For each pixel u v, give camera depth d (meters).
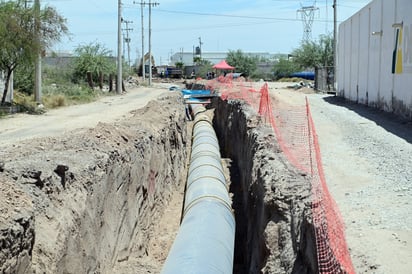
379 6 28.14
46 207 8.66
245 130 19.89
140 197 14.57
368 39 30.92
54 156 11.21
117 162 12.77
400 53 23.97
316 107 30.48
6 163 9.91
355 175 12.48
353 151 15.58
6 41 30.34
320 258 7.22
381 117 24.44
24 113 31.95
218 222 11.26
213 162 18.00
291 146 15.30
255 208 12.49
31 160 10.40
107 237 11.09
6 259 6.68
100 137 13.67
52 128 24.34
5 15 30.20
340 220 8.93
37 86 36.22
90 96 48.75
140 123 18.56
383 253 7.58
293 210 9.28
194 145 23.19
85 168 10.74
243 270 12.70
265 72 102.38
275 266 8.89
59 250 8.30
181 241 10.12
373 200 10.36
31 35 31.45
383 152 15.31
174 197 19.97
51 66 64.19
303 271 7.98
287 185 10.39
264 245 9.73
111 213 11.63
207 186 14.20
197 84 60.31
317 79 49.66
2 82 34.41
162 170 18.52
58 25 33.34
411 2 22.25
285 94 41.97
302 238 8.33
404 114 23.39
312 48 69.56
